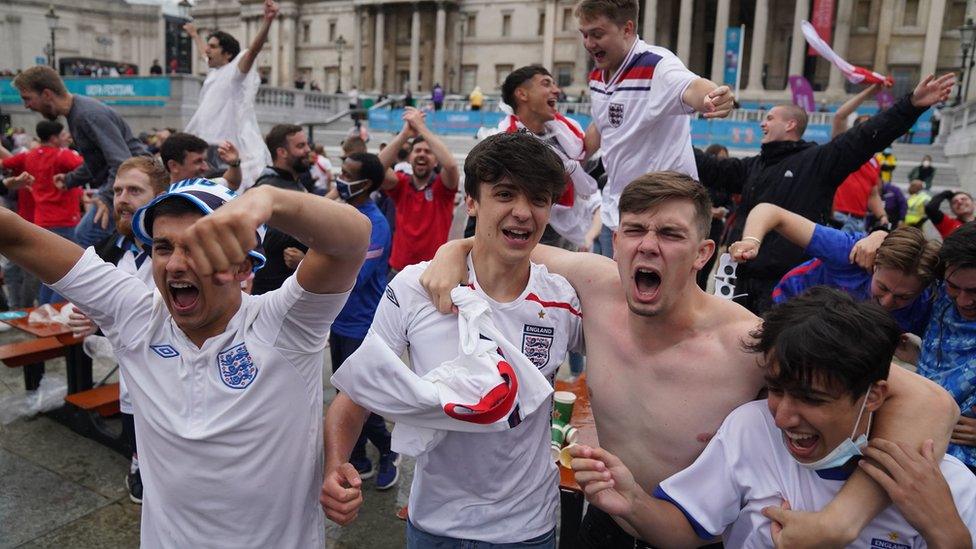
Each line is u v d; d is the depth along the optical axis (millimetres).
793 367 1615
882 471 1655
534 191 1917
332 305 1880
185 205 1724
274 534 1950
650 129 3818
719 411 1951
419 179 5977
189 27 7219
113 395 4555
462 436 2000
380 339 1971
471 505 2064
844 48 46125
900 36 46438
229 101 6910
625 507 1802
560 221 4766
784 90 49719
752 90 46625
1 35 54875
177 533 1920
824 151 4039
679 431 1992
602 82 4000
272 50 65438
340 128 35312
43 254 1873
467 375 1905
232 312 1908
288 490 1951
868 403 1678
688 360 1965
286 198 1466
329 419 2156
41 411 4785
